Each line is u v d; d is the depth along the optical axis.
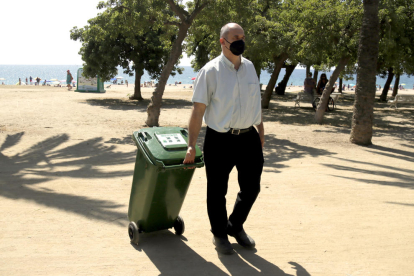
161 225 3.62
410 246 3.68
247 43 14.41
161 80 11.77
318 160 7.80
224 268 3.15
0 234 3.75
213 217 3.34
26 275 2.96
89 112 15.41
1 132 10.08
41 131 10.48
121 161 7.30
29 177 5.98
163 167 3.06
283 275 3.06
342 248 3.61
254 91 3.24
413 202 5.05
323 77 18.80
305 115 16.58
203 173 6.47
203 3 11.23
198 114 3.12
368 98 9.62
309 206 4.84
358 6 12.48
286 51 14.99
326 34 12.77
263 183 5.89
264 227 4.10
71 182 5.75
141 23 11.48
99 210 4.52
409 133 12.15
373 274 3.12
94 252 3.39
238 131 3.19
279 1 17.58
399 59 14.51
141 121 13.16
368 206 4.87
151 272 3.05
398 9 12.33
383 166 7.29
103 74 21.11
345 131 12.09
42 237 3.71
